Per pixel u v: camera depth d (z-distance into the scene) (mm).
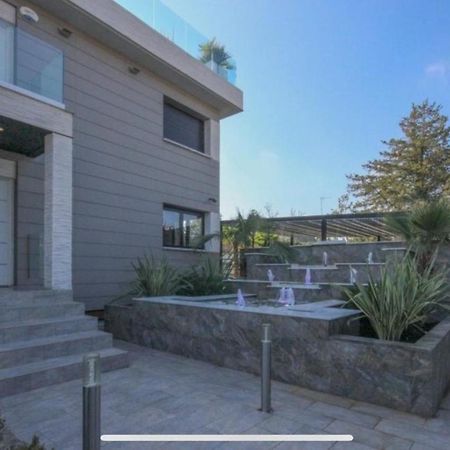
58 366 5168
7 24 6848
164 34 11727
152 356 6590
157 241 11523
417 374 4172
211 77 12961
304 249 11805
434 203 7426
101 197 9984
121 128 10594
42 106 6855
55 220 7012
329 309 5785
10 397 4602
